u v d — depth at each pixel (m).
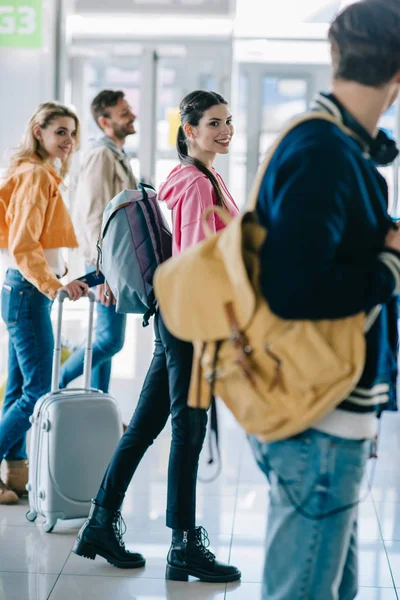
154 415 3.34
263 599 1.91
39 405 3.74
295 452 1.81
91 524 3.36
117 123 4.99
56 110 4.09
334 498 1.83
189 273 1.76
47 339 4.01
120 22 10.42
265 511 4.02
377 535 3.71
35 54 10.05
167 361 3.21
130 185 5.02
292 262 1.59
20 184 3.94
